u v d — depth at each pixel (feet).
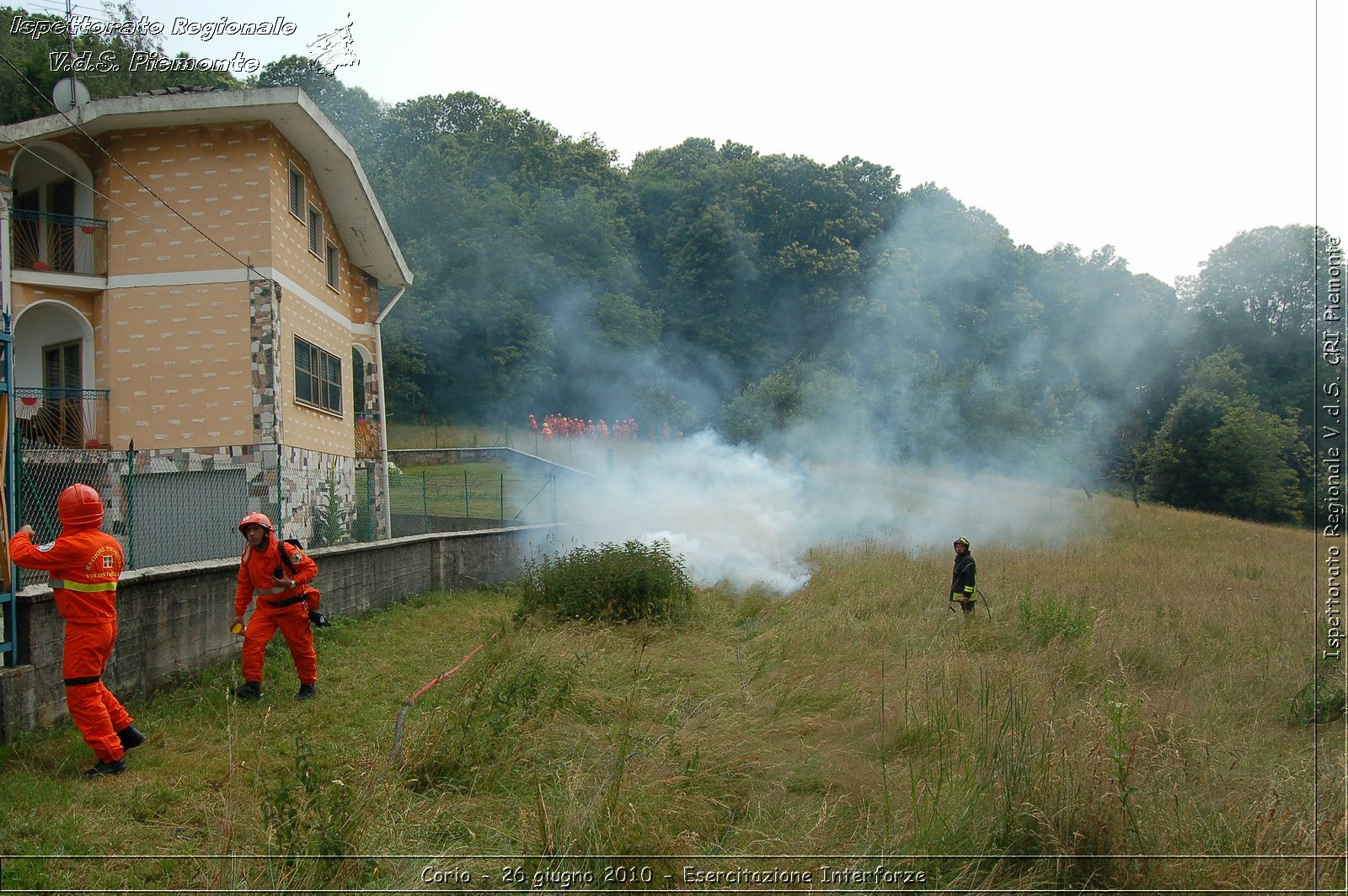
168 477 50.47
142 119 50.83
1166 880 13.83
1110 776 15.61
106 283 51.98
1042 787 15.52
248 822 15.35
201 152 52.11
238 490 50.65
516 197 187.83
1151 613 37.60
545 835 14.65
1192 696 24.14
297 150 56.54
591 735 20.70
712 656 31.22
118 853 14.87
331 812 14.78
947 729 20.34
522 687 22.53
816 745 20.74
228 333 51.47
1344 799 15.75
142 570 24.48
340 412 64.69
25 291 50.37
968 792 16.12
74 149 52.01
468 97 222.48
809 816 16.65
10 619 19.61
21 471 21.98
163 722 21.97
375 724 22.61
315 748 20.44
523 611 38.88
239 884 13.55
